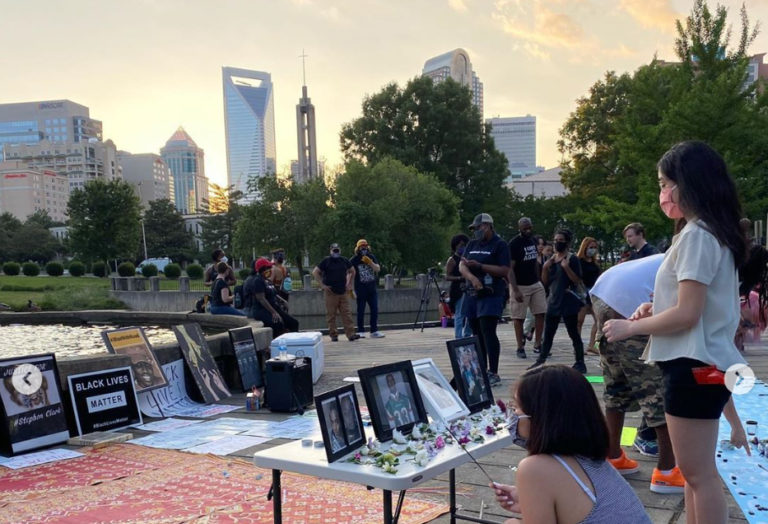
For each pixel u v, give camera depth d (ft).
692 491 8.01
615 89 117.39
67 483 14.07
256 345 27.04
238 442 17.24
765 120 57.52
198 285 127.24
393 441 9.27
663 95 70.08
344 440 8.86
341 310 39.24
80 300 101.40
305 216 116.37
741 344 26.86
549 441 6.23
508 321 49.55
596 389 21.47
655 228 64.03
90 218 164.96
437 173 145.07
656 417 11.95
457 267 28.14
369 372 9.57
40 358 17.89
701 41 60.49
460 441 9.09
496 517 11.43
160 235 278.05
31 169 549.95
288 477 13.98
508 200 147.43
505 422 10.03
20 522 11.79
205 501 12.63
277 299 33.04
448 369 27.66
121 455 16.30
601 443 6.29
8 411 16.75
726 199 7.81
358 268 40.47
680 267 7.74
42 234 301.84
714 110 55.42
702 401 7.67
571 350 31.07
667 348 7.92
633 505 6.20
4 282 151.94
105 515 12.03
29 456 16.37
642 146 62.18
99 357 19.85
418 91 150.00
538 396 6.37
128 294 107.76
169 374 22.61
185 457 15.88
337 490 13.03
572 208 126.93
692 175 7.86
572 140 121.70
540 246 36.22
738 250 7.73
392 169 120.37
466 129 149.89
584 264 28.17
